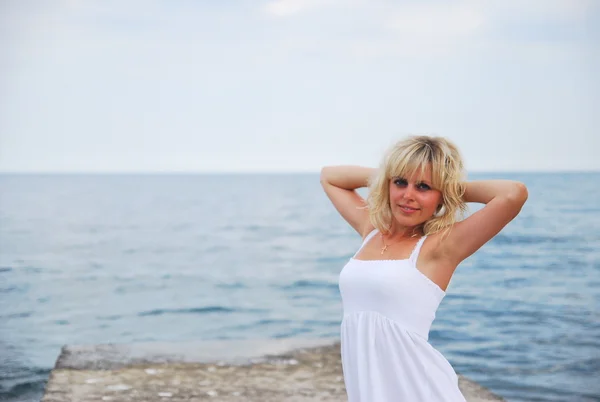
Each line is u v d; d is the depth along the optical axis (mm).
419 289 2361
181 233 21422
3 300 12227
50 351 8719
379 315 2385
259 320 11227
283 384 4508
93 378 4609
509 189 2314
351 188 2938
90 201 29562
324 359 5082
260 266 16000
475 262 13469
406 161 2363
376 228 2578
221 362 5004
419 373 2334
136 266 16062
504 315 9742
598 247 14312
